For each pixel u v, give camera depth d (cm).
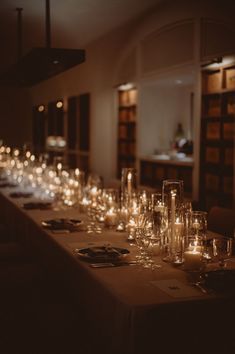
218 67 552
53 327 264
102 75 869
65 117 1087
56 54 458
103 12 654
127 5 623
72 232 370
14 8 616
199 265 266
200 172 595
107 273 265
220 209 425
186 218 304
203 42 571
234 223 404
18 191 641
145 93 762
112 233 367
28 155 856
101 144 898
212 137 575
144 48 721
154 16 668
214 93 562
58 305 296
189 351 225
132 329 215
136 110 764
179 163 642
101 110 887
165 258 291
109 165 873
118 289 238
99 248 308
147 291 236
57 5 605
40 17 666
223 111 554
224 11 527
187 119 768
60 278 362
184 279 255
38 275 358
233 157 541
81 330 274
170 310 219
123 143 837
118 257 288
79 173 509
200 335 226
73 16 669
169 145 780
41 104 1256
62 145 1134
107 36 823
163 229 308
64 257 347
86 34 802
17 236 541
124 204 384
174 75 643
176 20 616
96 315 274
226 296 227
